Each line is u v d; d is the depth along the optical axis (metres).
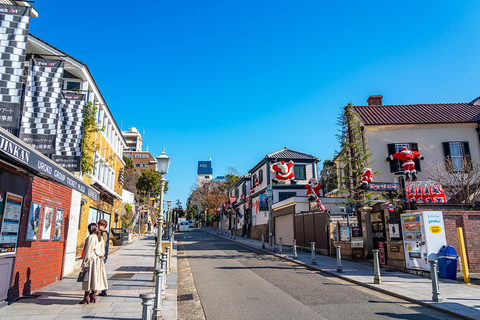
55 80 9.16
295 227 25.95
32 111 8.88
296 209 26.27
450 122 21.95
